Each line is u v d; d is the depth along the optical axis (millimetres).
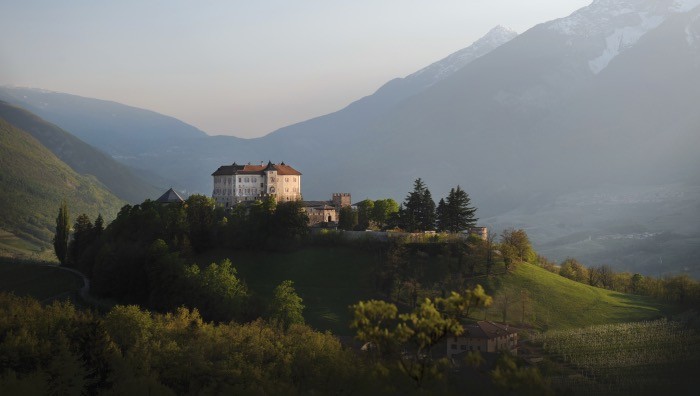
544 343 181250
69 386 118500
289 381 132000
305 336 151125
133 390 117312
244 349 142000
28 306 172000
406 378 68438
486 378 87250
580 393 135375
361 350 148625
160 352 137250
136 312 157000
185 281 199375
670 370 158250
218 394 124688
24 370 127188
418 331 60719
